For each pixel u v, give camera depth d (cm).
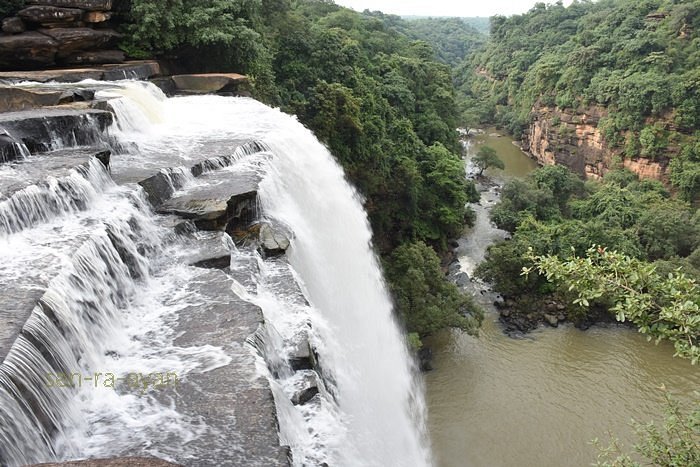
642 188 5631
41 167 1078
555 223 4344
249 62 2789
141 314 897
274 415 679
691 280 840
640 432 1048
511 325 3238
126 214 1043
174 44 2481
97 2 2170
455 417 2448
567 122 7238
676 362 2872
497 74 11269
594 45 7388
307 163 2016
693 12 6838
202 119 1998
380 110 4197
